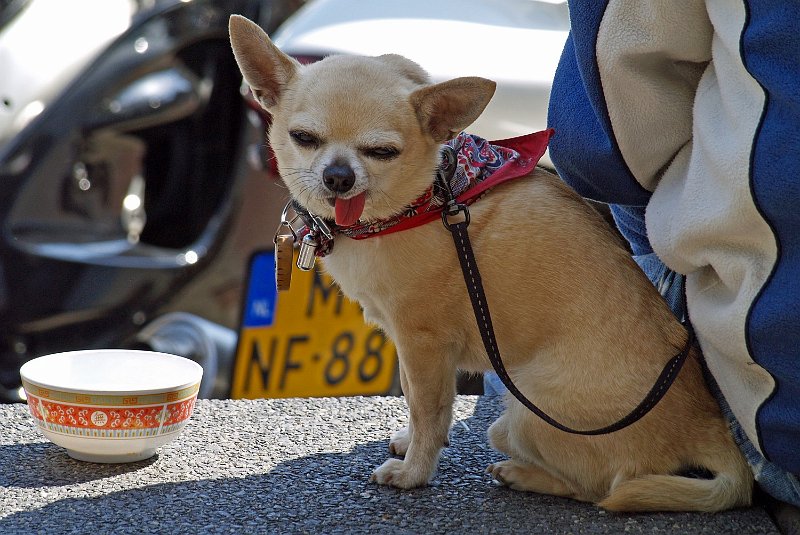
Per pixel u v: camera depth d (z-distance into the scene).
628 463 3.42
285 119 3.64
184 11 6.33
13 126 5.91
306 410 4.40
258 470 3.71
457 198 3.51
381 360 5.72
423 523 3.31
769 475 3.36
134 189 6.29
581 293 3.47
